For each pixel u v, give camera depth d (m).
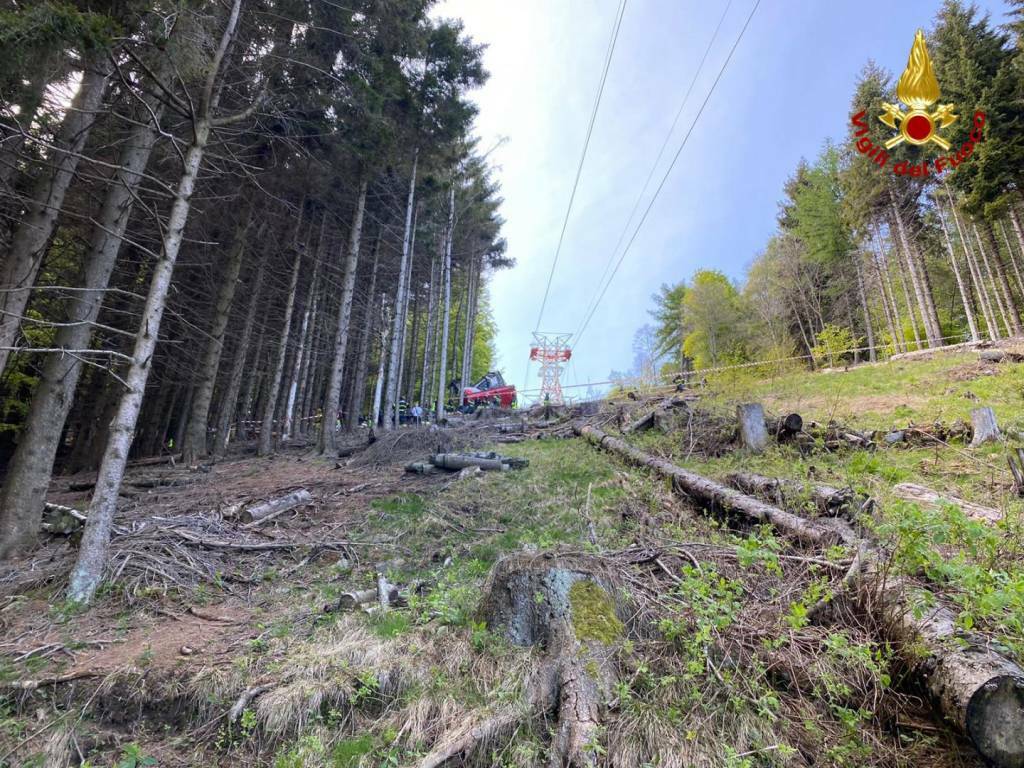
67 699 2.99
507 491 7.14
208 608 4.18
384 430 15.09
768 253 29.73
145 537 5.24
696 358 34.16
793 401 10.92
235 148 10.09
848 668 2.57
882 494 4.73
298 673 3.05
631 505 5.74
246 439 19.64
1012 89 15.56
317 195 14.33
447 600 3.83
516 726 2.52
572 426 12.19
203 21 5.37
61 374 6.02
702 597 2.82
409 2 10.71
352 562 5.18
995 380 10.22
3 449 17.53
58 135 5.94
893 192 20.66
